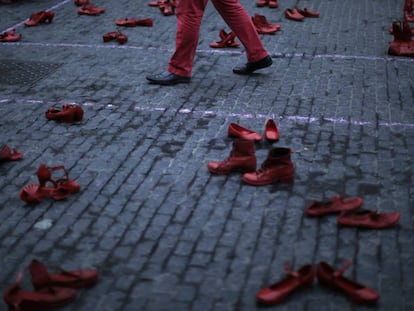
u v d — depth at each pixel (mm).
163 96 6238
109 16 9523
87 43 8102
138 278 3576
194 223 4086
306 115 5723
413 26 8859
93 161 4938
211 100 6117
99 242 3920
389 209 4199
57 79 6805
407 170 4715
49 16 9102
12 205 4359
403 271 3582
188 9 6301
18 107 6055
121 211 4242
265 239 3896
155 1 10391
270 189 4453
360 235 3912
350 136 5285
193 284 3516
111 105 6035
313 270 3508
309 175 4645
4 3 10508
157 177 4664
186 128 5492
